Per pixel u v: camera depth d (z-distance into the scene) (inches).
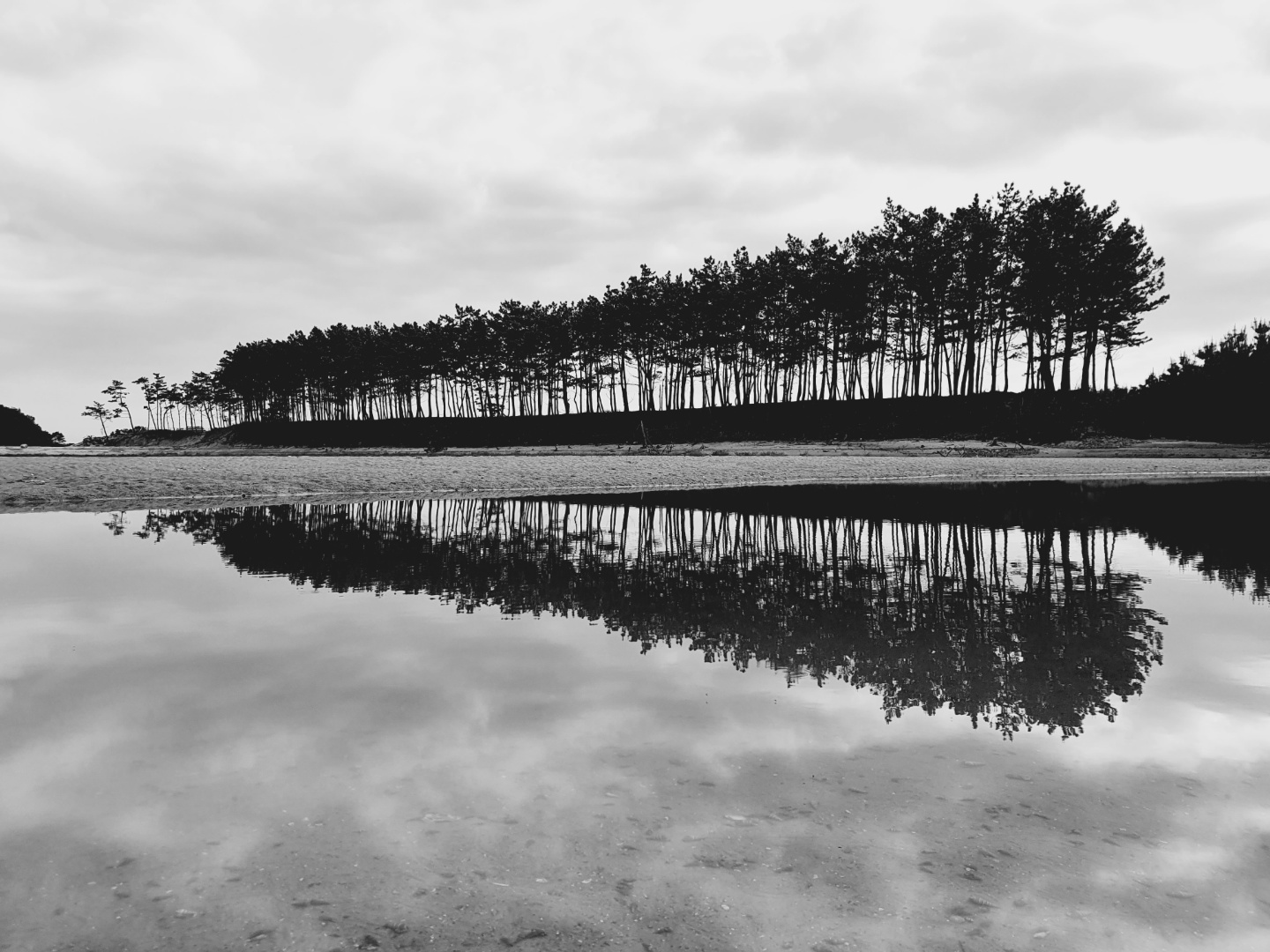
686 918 102.3
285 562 430.0
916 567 420.8
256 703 190.5
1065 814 131.1
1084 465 1521.9
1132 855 117.3
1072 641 257.8
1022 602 324.8
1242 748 160.4
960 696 197.0
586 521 665.6
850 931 99.2
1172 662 229.6
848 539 535.8
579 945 96.7
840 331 2493.8
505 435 3203.7
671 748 161.3
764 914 103.0
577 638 261.7
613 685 207.3
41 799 137.7
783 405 2657.5
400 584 366.6
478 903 106.0
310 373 4168.3
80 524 626.2
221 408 5541.3
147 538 539.5
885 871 113.5
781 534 566.3
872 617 297.0
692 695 199.0
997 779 145.3
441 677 214.1
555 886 110.1
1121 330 2194.9
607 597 338.6
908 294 2327.8
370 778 146.1
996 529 583.8
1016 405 2230.6
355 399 4274.1
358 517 699.4
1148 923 100.3
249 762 153.7
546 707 188.4
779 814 131.6
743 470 1407.5
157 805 135.5
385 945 96.5
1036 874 112.2
